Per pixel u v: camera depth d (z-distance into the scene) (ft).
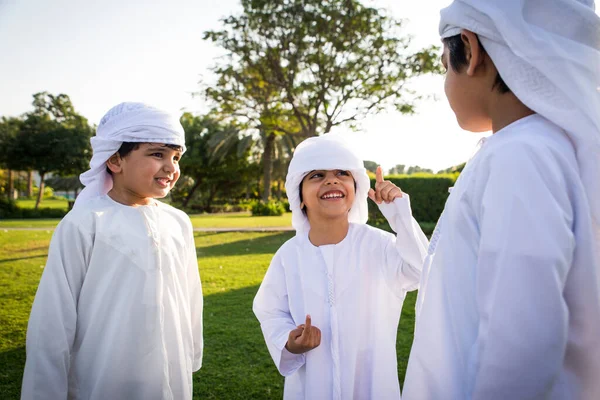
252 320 14.06
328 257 5.78
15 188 174.60
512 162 2.90
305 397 5.44
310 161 5.66
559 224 2.68
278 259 6.21
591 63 3.11
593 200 2.97
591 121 2.98
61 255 5.27
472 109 3.69
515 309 2.64
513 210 2.78
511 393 2.65
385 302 5.71
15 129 116.88
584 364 2.90
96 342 5.32
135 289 5.43
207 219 77.15
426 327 3.51
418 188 45.60
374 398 5.39
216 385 9.57
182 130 6.04
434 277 3.50
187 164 128.67
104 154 5.67
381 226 45.73
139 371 5.33
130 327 5.35
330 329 5.51
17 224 63.10
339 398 5.26
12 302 16.35
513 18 3.10
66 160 117.29
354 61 57.11
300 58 57.98
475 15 3.32
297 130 72.84
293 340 5.26
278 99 61.93
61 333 5.13
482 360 2.81
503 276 2.73
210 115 66.08
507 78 3.23
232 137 121.80
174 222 6.32
